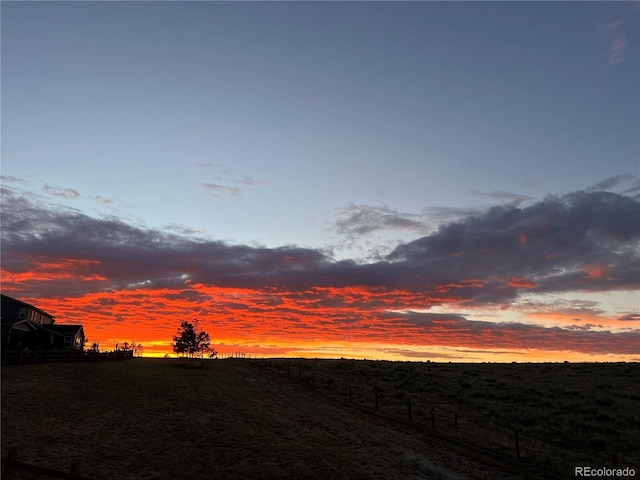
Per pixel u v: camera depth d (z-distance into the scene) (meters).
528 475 18.72
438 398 37.31
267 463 19.39
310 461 19.88
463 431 25.80
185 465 19.03
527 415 29.52
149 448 21.14
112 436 22.72
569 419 28.38
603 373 54.31
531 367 62.19
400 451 21.97
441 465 19.98
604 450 22.31
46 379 36.66
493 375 52.03
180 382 41.69
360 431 25.88
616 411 30.95
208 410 29.70
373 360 73.62
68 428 23.56
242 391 38.81
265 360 72.94
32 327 54.84
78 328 63.97
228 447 21.58
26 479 15.05
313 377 46.69
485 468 19.70
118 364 53.59
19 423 23.67
